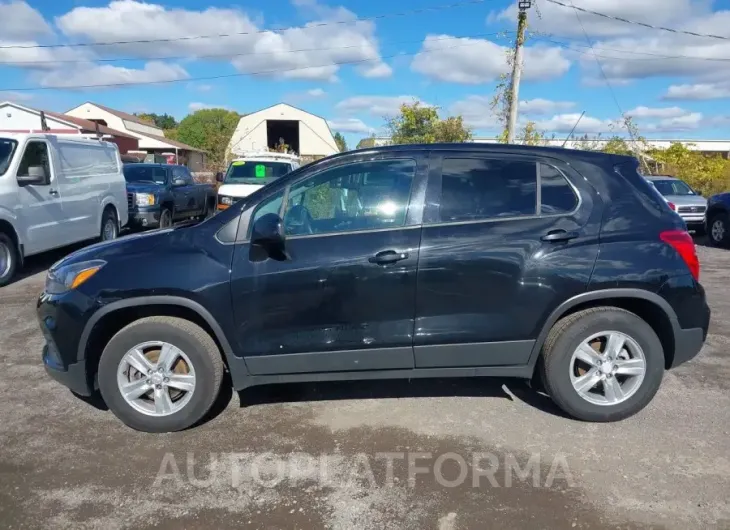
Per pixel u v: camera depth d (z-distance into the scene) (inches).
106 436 156.8
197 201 663.1
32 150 356.5
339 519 121.0
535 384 186.7
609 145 839.1
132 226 540.1
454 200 157.3
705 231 550.0
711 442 150.9
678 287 156.3
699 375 196.2
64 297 153.8
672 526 118.1
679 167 930.1
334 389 185.8
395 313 154.3
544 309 155.1
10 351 223.1
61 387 189.5
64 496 129.4
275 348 155.3
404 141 837.8
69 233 392.5
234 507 125.3
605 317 156.6
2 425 163.0
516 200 158.1
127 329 153.9
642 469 138.6
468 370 159.3
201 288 150.8
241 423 163.5
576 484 132.6
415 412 169.2
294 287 151.9
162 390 156.0
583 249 154.7
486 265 152.9
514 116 696.4
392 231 154.3
